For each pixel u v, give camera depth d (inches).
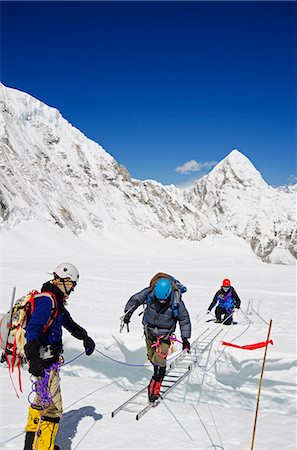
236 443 169.2
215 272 1010.7
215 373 287.0
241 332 369.7
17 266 952.9
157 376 209.2
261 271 1064.8
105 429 177.9
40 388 142.5
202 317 448.8
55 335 147.3
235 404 253.6
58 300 148.2
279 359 289.6
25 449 145.0
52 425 148.9
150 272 931.3
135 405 206.8
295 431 180.5
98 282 717.9
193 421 189.3
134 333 347.6
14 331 145.3
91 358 328.5
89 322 389.7
